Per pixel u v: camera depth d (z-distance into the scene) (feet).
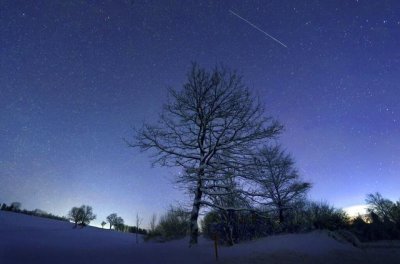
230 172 58.95
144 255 39.09
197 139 64.23
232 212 66.28
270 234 66.54
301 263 36.47
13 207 212.64
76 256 36.60
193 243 54.13
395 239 60.23
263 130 61.82
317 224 73.15
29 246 48.75
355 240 56.03
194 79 66.49
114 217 232.12
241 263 35.50
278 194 78.48
